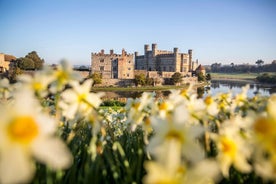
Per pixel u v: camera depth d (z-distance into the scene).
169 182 0.80
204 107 1.53
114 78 68.38
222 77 134.00
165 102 1.63
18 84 1.71
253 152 1.08
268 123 1.05
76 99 1.46
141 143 1.83
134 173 1.58
